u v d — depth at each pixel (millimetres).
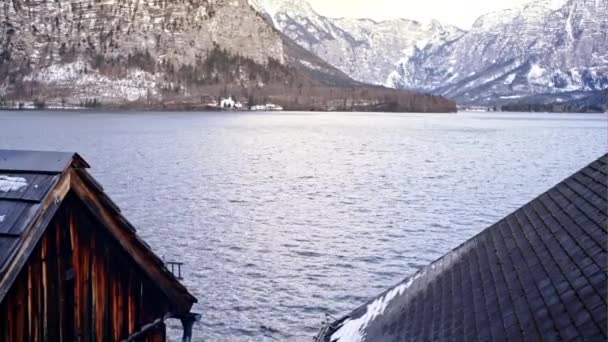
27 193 8164
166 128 155125
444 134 148125
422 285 14461
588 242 10320
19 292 8562
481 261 13266
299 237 38906
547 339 8383
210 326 24250
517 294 10477
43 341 8930
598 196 11719
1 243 7711
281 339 23297
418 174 72250
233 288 28625
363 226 42469
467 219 45500
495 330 9789
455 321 11242
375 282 29938
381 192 58156
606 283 8578
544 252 11359
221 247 36125
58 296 9188
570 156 94125
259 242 37438
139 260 10406
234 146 106812
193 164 78312
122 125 166250
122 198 52000
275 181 64812
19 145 99500
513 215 14672
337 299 27500
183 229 40781
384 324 13703
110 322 10180
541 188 61219
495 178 68812
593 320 7941
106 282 10102
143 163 78000
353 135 140625
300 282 29703
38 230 8133
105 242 10078
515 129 175875
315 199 53719
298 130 155625
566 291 9289
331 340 15297
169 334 23312
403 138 133375
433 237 39469
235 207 49031
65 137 118375
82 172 9031
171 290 11188
